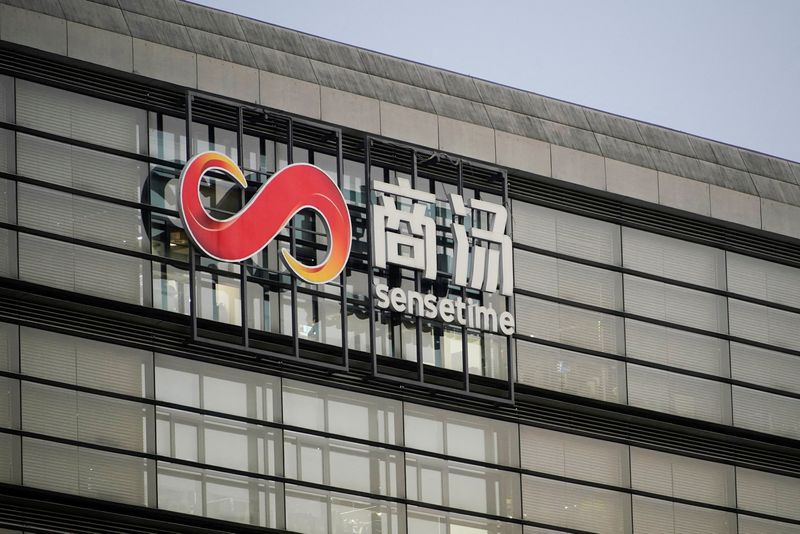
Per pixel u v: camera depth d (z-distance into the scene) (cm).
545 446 7169
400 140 7056
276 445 6512
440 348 6938
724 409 7669
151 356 6344
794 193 8144
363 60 7138
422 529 6756
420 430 6856
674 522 7412
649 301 7612
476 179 7212
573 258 7456
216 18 6812
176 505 6269
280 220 6519
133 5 6600
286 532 6450
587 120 7700
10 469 6028
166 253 6425
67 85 6384
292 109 6812
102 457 6178
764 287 7956
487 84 7494
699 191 7844
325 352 6656
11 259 6175
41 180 6275
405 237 6819
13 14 6297
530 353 7219
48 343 6181
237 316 6506
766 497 7688
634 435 7425
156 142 6494
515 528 6988
